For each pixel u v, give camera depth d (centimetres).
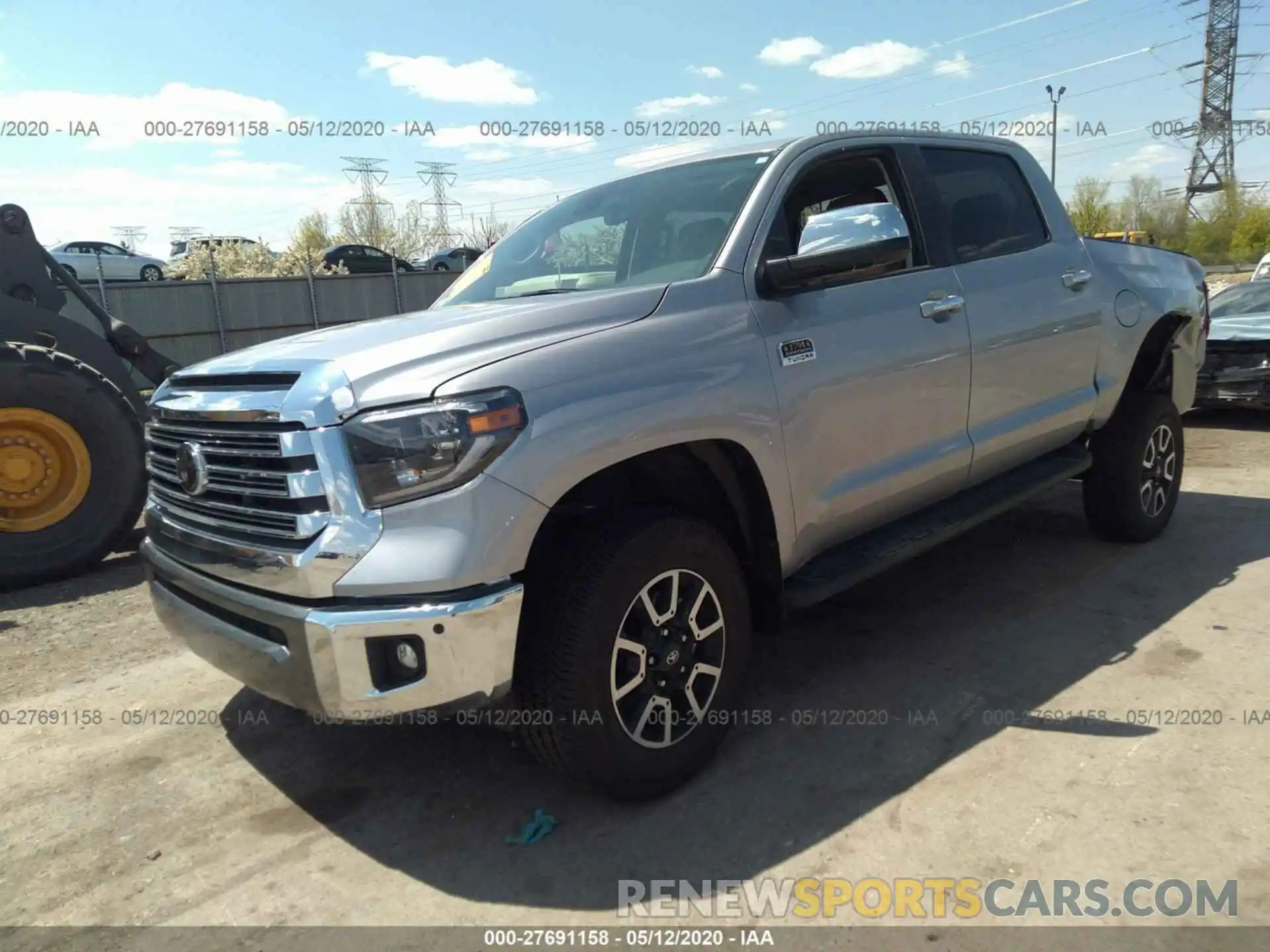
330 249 3403
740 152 371
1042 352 429
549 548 271
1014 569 491
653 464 292
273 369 270
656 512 283
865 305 347
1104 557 503
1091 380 466
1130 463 496
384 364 256
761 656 398
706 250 329
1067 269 449
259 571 258
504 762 322
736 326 306
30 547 526
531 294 354
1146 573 474
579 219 387
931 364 368
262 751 338
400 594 241
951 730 326
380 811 296
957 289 387
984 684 360
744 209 333
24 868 274
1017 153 462
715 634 300
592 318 284
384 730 350
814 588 327
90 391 540
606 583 263
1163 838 260
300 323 2194
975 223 417
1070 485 655
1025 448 434
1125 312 480
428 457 241
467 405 244
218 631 277
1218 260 5441
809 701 354
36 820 298
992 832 267
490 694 247
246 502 267
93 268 2812
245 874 266
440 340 266
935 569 497
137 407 602
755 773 305
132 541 630
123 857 277
